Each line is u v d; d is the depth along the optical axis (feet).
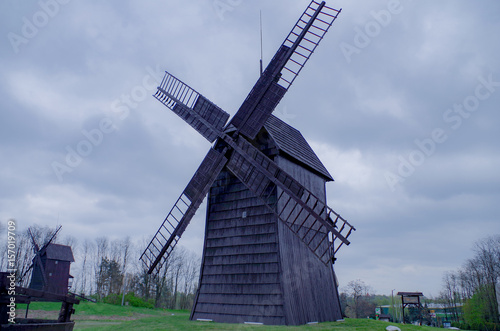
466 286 225.56
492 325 176.45
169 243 58.75
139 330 44.65
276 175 52.54
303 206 49.47
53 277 151.02
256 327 44.60
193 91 67.62
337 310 62.69
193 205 58.54
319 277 60.85
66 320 33.35
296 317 50.06
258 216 56.24
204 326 45.68
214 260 59.16
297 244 57.16
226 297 55.31
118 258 241.35
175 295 222.89
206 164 61.00
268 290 51.39
